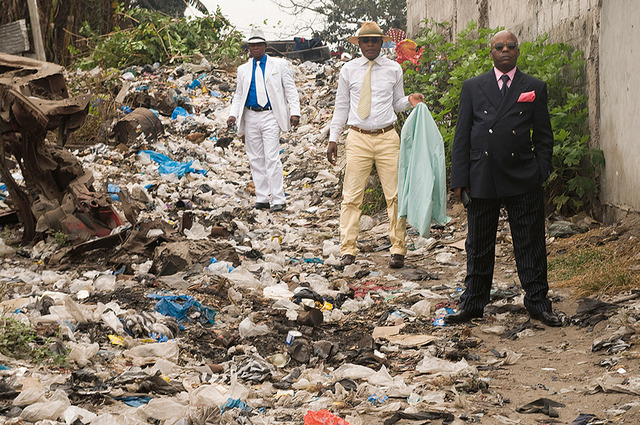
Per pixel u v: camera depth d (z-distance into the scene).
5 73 7.19
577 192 7.17
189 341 4.80
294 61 19.20
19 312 4.95
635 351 4.26
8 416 3.35
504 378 4.17
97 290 5.78
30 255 6.77
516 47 5.01
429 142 6.29
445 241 7.65
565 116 7.39
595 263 6.00
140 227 6.79
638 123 6.26
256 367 4.30
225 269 6.41
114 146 11.53
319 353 4.62
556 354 4.50
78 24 19.72
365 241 8.01
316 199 10.06
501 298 5.71
